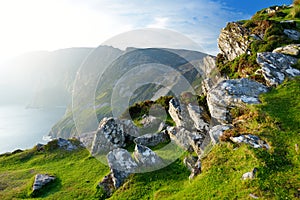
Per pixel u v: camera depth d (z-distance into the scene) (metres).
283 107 15.39
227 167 12.37
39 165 20.70
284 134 13.33
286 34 26.31
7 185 17.44
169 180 13.94
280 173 11.02
